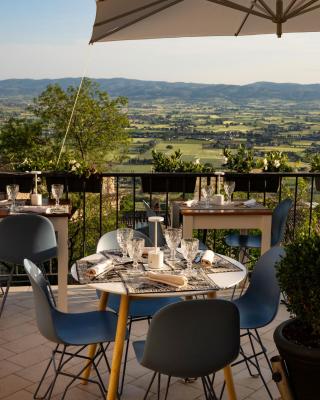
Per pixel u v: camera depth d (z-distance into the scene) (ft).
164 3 13.89
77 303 17.13
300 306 9.87
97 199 56.39
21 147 97.60
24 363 13.24
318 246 9.76
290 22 15.21
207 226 17.25
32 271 10.76
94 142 97.50
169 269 11.25
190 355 9.06
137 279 10.62
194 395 11.90
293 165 20.81
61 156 20.31
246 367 13.12
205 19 15.17
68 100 97.30
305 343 9.80
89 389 12.12
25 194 19.67
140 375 12.74
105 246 13.48
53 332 10.21
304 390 9.72
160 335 8.91
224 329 9.12
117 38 15.43
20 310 16.38
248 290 12.32
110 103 96.22
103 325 11.21
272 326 15.35
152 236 16.35
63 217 16.25
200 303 8.84
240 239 19.08
